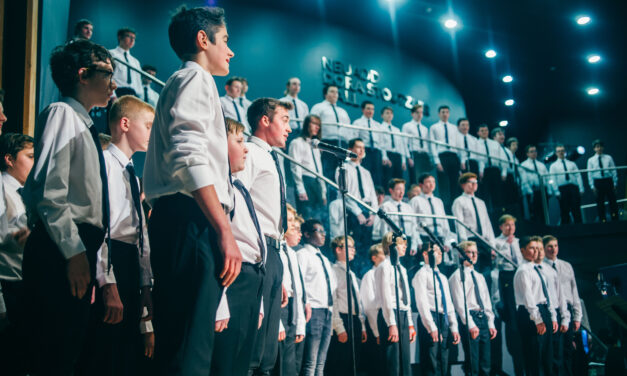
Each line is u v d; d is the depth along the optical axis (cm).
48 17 455
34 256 160
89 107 187
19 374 159
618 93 1288
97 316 189
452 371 509
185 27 173
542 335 543
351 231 526
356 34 1138
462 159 762
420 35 1225
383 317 467
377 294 475
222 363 174
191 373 141
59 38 579
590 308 902
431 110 1248
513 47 1231
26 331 158
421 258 535
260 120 252
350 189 588
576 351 616
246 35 969
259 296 191
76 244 160
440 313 506
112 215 195
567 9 1080
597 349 629
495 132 966
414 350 503
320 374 417
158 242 153
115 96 498
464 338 523
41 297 157
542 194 848
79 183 171
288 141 609
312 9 1076
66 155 167
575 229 834
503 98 1404
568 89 1346
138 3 829
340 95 1070
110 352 191
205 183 146
